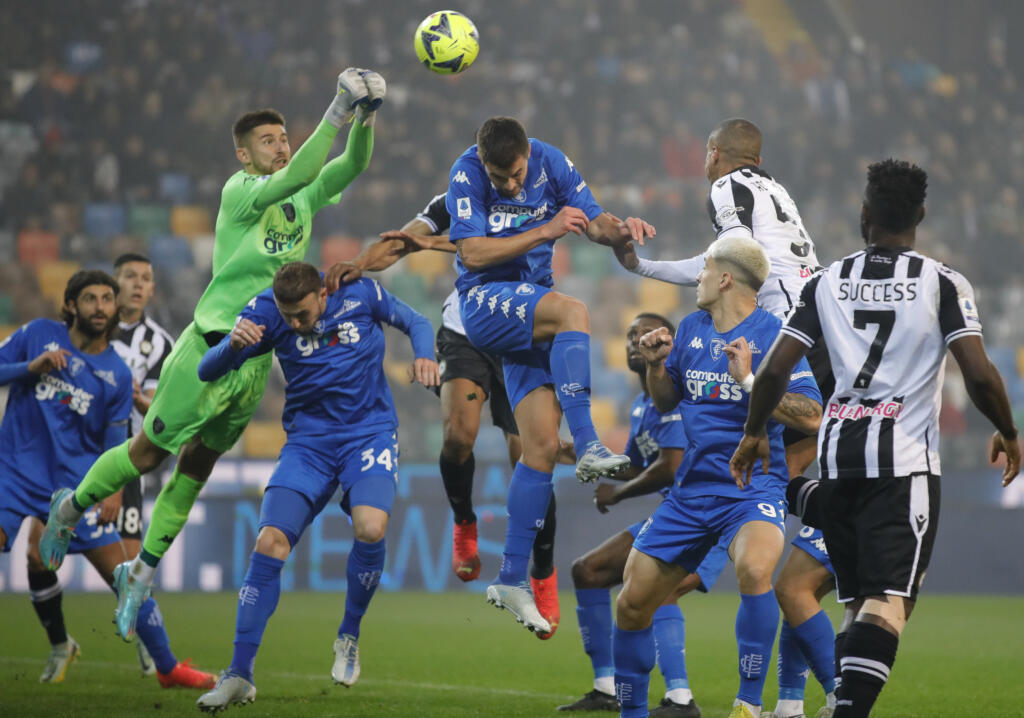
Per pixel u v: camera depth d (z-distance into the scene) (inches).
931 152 3061.0
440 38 778.2
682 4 3245.6
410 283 2532.0
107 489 829.2
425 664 1090.1
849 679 553.6
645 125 2999.5
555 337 705.0
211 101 2812.5
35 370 878.4
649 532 665.0
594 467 673.6
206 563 1891.0
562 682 970.7
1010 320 2568.9
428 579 1937.7
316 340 766.5
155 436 802.2
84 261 2512.3
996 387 557.6
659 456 840.3
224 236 804.6
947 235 2847.0
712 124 3038.9
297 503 754.8
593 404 2415.1
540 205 735.7
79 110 2733.8
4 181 2632.9
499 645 1247.5
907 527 565.6
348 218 2645.2
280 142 817.5
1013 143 3100.4
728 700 880.9
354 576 763.4
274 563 736.3
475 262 708.7
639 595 654.5
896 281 577.3
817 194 2955.2
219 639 1252.5
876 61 3218.5
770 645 631.8
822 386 804.0
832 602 1782.7
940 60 3427.7
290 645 1216.2
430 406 2272.4
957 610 1675.7
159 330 1128.8
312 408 778.2
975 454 2135.8
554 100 2970.0
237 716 764.6
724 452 653.9
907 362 572.1
